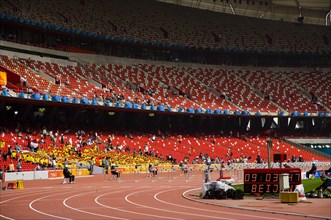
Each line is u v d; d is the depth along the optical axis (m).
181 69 75.38
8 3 59.06
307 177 37.81
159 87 67.88
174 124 67.81
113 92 60.12
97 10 71.12
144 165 50.00
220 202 20.89
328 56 82.94
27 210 19.41
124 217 16.72
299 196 20.86
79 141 51.34
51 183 36.81
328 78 81.06
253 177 23.98
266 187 23.62
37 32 60.69
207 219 15.75
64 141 49.97
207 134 68.50
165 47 73.06
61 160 43.97
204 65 78.12
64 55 63.88
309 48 82.44
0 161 39.75
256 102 71.94
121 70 68.06
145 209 19.02
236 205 19.52
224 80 75.94
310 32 86.12
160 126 66.62
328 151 72.88
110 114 58.09
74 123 56.81
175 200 22.50
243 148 65.81
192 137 65.88
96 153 49.41
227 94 71.88
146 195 25.52
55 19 63.28
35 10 61.97
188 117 68.94
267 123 73.44
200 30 79.62
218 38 79.44
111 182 37.84
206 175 32.28
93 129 57.53
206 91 71.31
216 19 83.12
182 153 59.31
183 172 49.75
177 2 84.31
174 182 37.00
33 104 50.47
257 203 20.14
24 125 50.91
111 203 21.62
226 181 28.50
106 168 46.31
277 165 56.41
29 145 44.97
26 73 54.12
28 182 37.44
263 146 67.88
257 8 88.56
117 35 69.44
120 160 49.44
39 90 50.97
